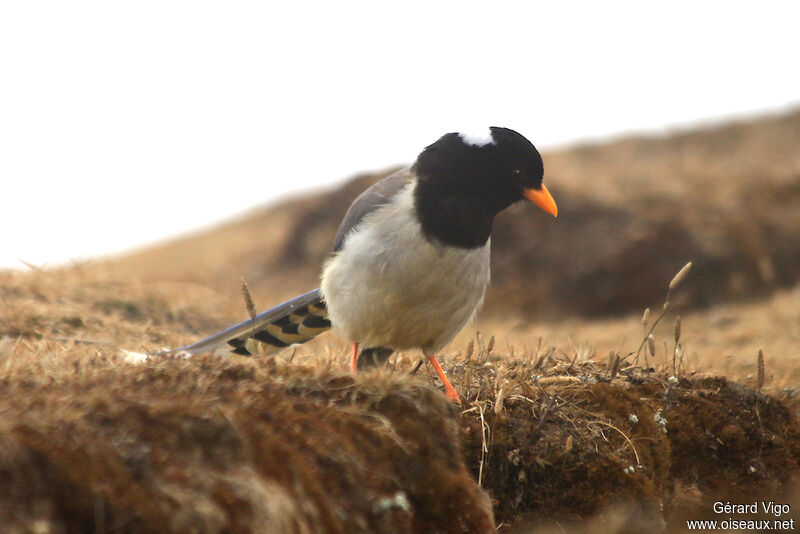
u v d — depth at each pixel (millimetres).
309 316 11359
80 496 5449
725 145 47000
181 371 7527
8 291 15695
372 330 10133
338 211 36344
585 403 9781
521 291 28375
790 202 31297
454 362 11070
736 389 10906
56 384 6910
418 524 7336
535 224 30047
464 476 7758
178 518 5566
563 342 17422
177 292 18672
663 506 9727
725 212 30062
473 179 9898
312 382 7855
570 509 9180
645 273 28047
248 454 6355
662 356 14148
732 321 21438
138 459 5871
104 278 18422
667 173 36125
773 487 10414
